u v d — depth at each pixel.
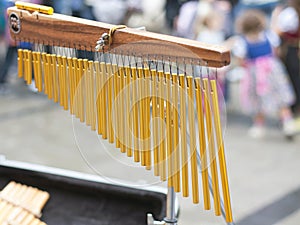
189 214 3.56
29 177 2.24
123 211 2.08
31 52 1.67
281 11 5.60
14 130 5.14
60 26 1.61
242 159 4.53
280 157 4.57
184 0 7.27
